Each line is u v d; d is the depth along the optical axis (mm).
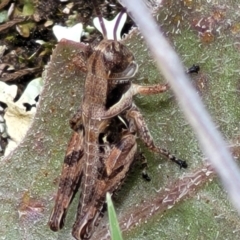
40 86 161
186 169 143
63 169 142
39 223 146
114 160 140
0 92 161
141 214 144
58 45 142
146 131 141
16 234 146
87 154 140
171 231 143
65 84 144
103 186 140
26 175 146
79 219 140
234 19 142
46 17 166
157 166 145
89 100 140
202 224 142
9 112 159
